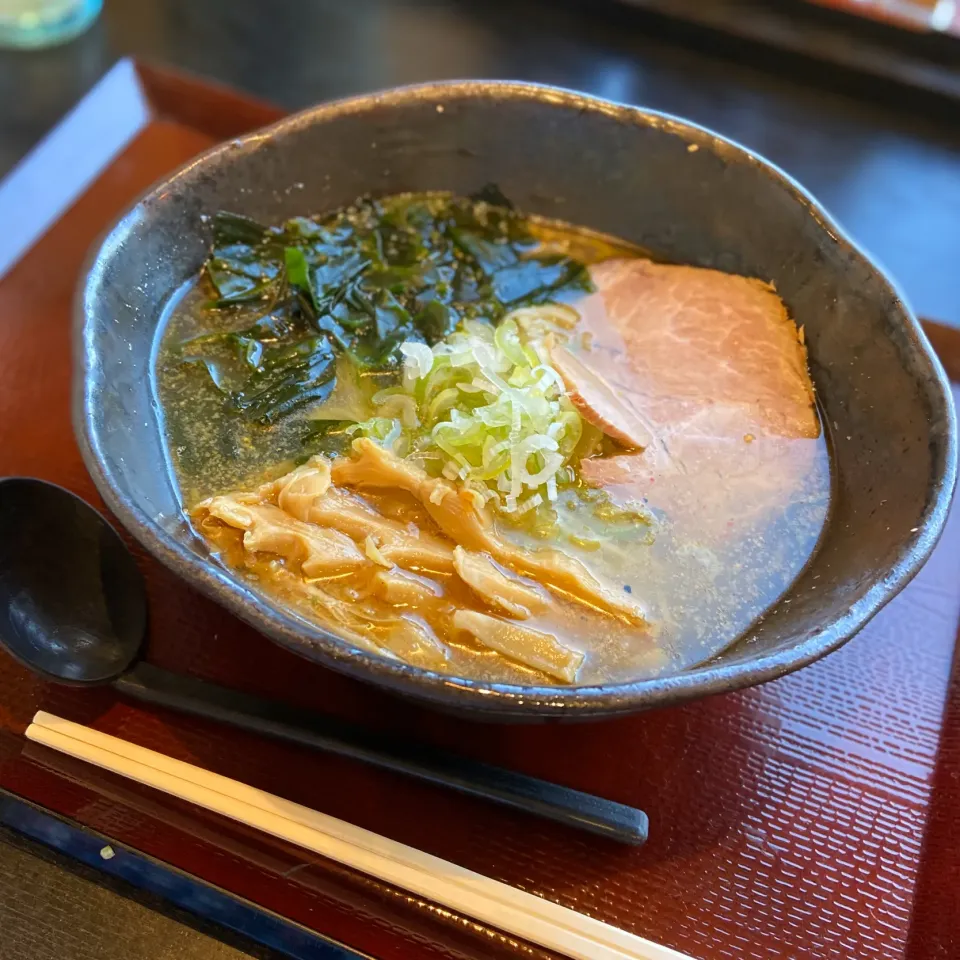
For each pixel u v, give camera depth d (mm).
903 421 271
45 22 508
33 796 258
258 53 519
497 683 211
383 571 264
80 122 407
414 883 240
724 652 263
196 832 253
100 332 273
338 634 256
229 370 313
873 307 286
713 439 307
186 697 264
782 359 318
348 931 241
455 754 258
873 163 488
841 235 297
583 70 525
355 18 547
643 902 244
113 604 276
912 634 291
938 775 267
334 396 311
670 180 335
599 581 274
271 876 247
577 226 366
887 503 266
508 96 330
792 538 287
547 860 249
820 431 308
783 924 243
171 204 306
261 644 279
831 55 514
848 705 277
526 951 238
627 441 300
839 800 261
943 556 308
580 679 255
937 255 449
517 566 272
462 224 363
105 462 243
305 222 343
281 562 269
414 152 346
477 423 285
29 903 248
